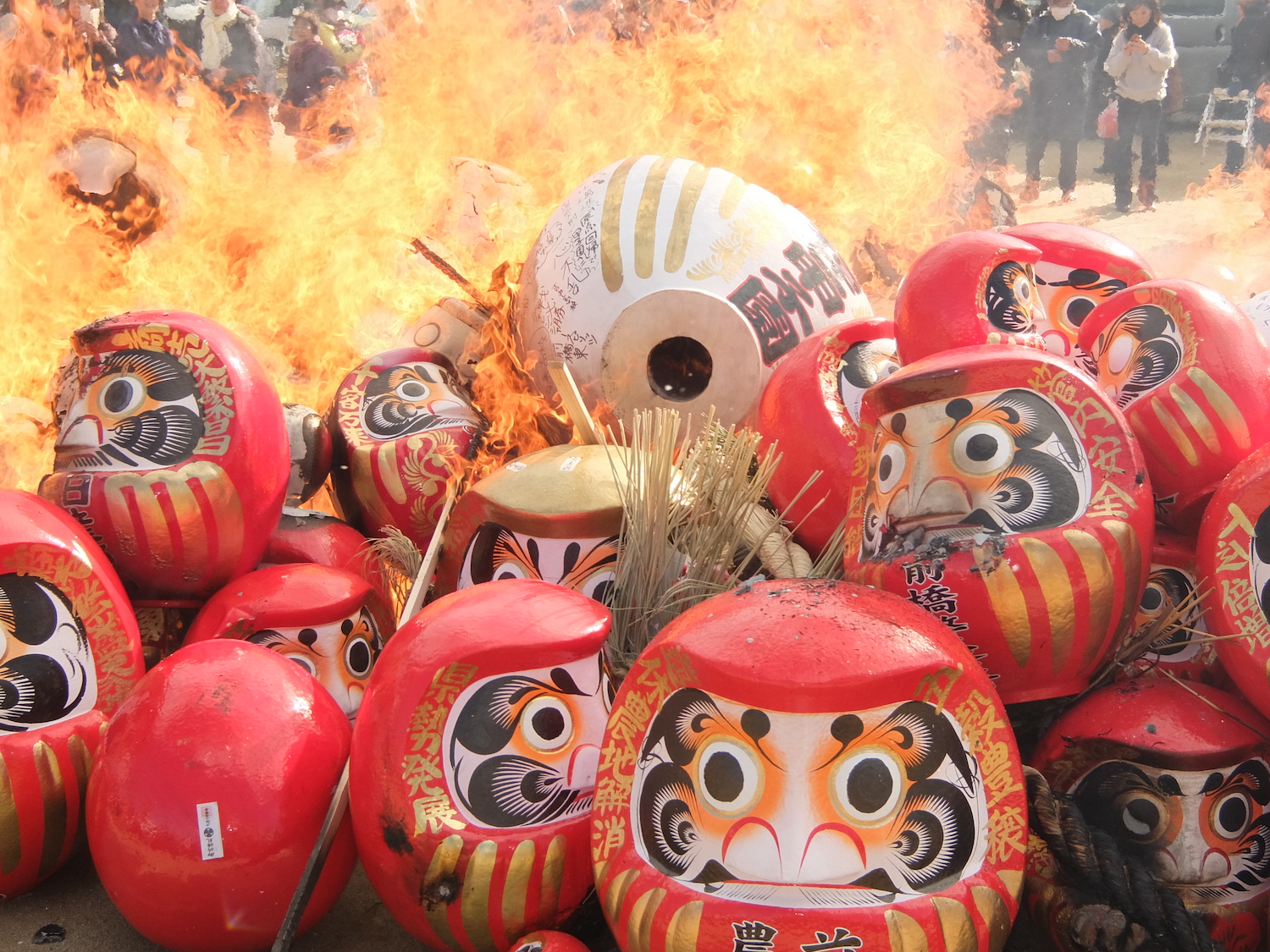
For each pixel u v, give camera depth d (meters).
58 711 2.73
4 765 2.62
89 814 2.46
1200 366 2.81
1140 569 2.52
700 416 3.87
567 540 3.11
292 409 3.81
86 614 2.80
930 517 2.54
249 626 3.07
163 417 3.15
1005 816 2.09
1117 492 2.51
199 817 2.36
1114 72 9.97
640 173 4.09
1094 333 3.17
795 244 4.02
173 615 3.38
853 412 3.29
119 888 2.42
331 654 3.17
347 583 3.22
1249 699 2.47
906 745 2.05
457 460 3.78
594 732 2.44
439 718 2.34
